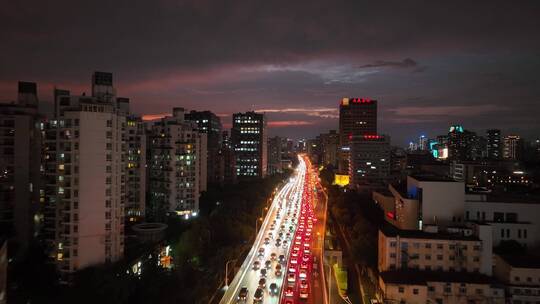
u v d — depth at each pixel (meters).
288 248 158.88
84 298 98.38
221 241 157.12
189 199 193.25
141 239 143.25
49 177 118.81
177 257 131.75
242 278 123.69
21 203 135.62
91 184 115.81
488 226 115.50
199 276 119.25
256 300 104.19
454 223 139.50
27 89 151.25
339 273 128.38
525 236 136.75
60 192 116.00
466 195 146.88
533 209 140.75
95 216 116.38
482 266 113.75
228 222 165.00
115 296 99.00
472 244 114.19
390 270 114.94
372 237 144.50
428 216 141.88
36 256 122.00
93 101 123.06
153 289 108.06
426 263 115.38
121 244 124.56
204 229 149.25
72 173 114.25
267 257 146.38
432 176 162.38
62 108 119.56
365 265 134.62
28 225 136.50
